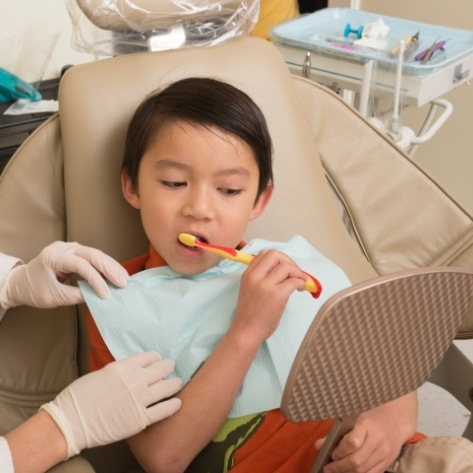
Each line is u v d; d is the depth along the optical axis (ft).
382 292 1.78
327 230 3.42
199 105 2.59
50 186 3.02
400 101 4.32
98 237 3.00
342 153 3.63
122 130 3.00
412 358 2.05
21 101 4.53
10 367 2.93
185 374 2.60
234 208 2.64
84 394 2.35
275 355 2.65
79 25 3.15
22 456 2.19
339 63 4.47
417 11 6.11
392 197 3.62
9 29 4.74
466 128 6.23
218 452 2.61
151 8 3.06
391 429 2.55
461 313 2.05
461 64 4.42
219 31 3.34
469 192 6.53
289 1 5.83
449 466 2.42
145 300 2.67
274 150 3.33
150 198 2.64
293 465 2.59
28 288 2.70
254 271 2.43
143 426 2.37
